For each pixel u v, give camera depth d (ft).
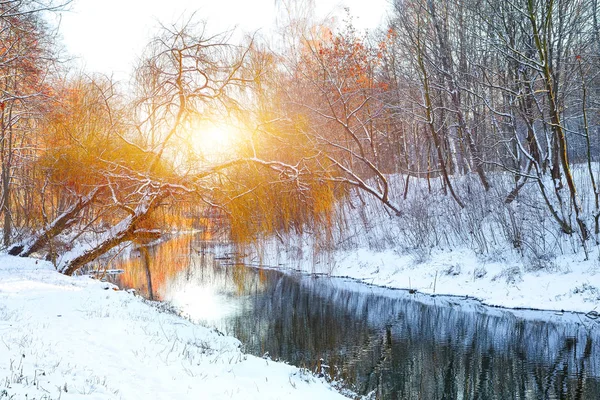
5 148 82.48
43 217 70.95
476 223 78.48
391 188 108.78
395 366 41.14
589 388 35.88
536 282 62.75
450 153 108.68
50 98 60.18
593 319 52.44
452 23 97.19
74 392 19.66
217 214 69.72
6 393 17.40
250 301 67.72
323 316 59.47
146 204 62.39
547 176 80.43
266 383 27.99
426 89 89.30
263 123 64.85
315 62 98.73
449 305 63.93
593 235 63.98
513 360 42.37
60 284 51.83
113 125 63.62
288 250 90.99
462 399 33.99
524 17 75.51
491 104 88.94
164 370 26.43
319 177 73.20
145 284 78.74
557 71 72.23
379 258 87.45
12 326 29.91
